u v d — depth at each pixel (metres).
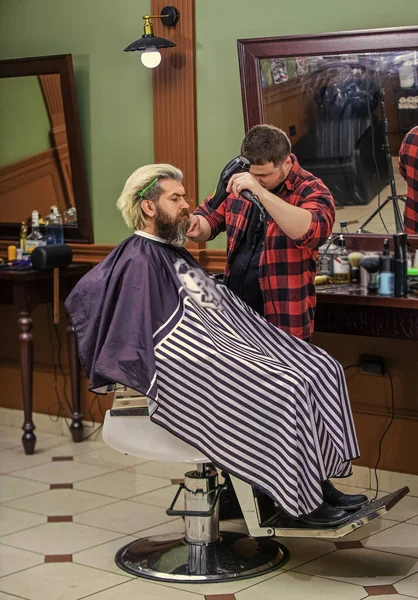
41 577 3.21
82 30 4.83
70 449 4.89
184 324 3.05
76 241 4.98
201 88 4.43
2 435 5.20
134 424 3.09
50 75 4.85
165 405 3.01
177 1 4.41
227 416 2.98
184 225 3.19
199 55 4.41
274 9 4.14
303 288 3.38
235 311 3.26
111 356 3.02
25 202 5.12
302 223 3.19
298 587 3.09
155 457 3.07
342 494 3.30
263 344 3.25
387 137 3.84
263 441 2.95
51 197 5.01
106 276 3.14
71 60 4.76
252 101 4.13
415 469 4.02
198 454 3.04
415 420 4.00
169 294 3.12
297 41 3.96
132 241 3.20
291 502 2.91
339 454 3.12
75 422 4.99
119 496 4.11
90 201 4.93
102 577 3.21
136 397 3.11
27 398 4.75
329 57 3.91
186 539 3.33
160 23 4.48
